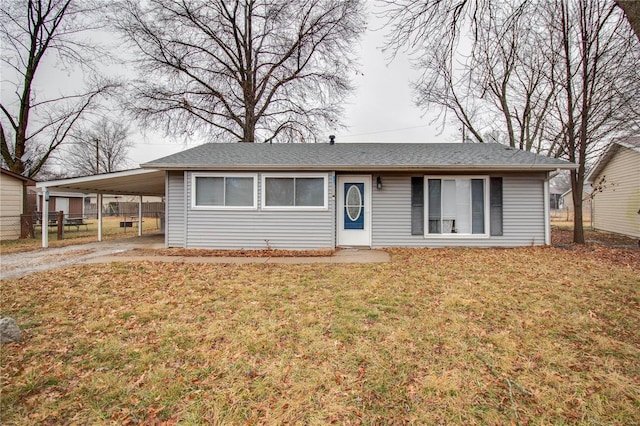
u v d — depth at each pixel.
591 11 8.77
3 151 15.68
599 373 2.75
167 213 9.91
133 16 16.31
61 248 10.39
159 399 2.48
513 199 9.52
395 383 2.65
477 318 3.95
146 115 17.81
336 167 9.16
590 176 16.61
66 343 3.42
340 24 16.75
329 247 9.38
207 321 3.98
